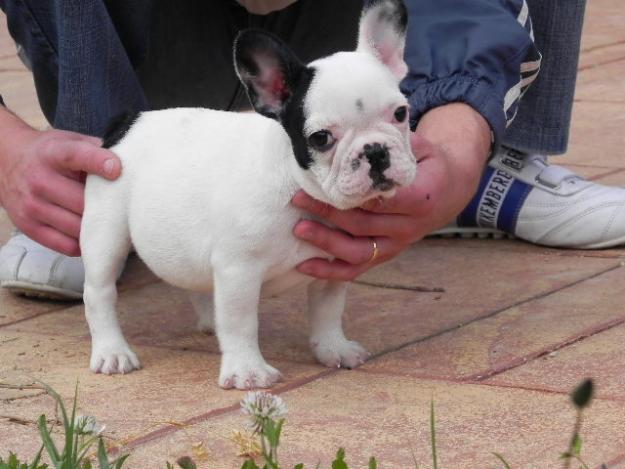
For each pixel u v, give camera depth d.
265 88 1.23
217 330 1.31
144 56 1.58
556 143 1.66
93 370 1.34
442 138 1.36
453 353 1.34
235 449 1.16
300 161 1.22
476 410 1.21
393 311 1.46
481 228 1.70
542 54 1.64
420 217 1.29
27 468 1.10
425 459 1.13
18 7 1.53
